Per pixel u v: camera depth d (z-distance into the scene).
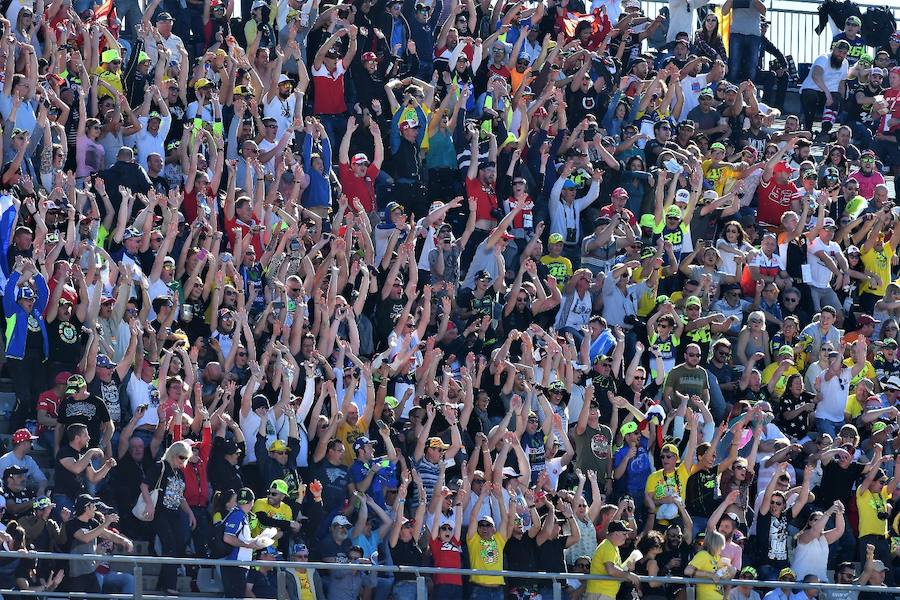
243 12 101.00
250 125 91.44
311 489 74.69
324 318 82.44
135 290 79.56
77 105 88.31
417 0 103.62
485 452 77.94
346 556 73.62
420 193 95.75
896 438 86.12
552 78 103.38
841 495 83.38
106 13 95.12
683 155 98.69
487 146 96.00
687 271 93.62
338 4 100.50
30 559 67.62
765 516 80.56
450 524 75.31
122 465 72.50
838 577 79.94
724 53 113.06
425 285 87.94
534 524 76.19
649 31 110.19
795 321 90.62
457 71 101.75
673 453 80.12
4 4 93.00
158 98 89.19
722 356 88.44
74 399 72.81
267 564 70.12
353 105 98.94
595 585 75.94
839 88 111.88
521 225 95.75
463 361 86.56
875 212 99.75
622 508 78.12
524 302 88.50
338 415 77.56
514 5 106.31
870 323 93.25
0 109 83.75
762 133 107.25
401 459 77.19
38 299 76.00
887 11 118.06
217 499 73.06
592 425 82.56
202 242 82.38
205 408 76.06
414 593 72.56
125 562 68.44
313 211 91.62
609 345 87.06
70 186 81.94
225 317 79.88
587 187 97.06
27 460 71.81
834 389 88.56
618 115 102.94
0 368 79.38
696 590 76.75
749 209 100.69
